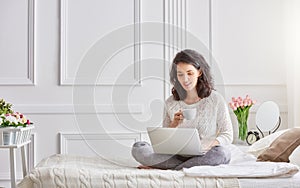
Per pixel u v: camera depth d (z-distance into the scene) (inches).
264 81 162.9
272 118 150.0
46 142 157.3
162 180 85.0
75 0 159.5
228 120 104.7
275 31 162.6
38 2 158.9
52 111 157.3
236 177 86.1
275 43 162.7
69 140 157.9
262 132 155.6
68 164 97.0
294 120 152.9
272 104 150.8
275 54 162.7
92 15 159.8
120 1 160.6
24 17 158.2
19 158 156.4
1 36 157.5
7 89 157.3
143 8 161.5
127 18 160.6
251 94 162.4
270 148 112.3
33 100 157.8
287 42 159.0
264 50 162.6
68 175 85.0
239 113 153.0
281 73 162.6
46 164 98.0
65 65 158.4
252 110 161.9
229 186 84.7
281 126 162.1
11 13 157.9
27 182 84.8
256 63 163.0
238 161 105.5
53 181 84.3
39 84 158.1
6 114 125.4
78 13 159.5
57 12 159.3
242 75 162.6
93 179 84.7
